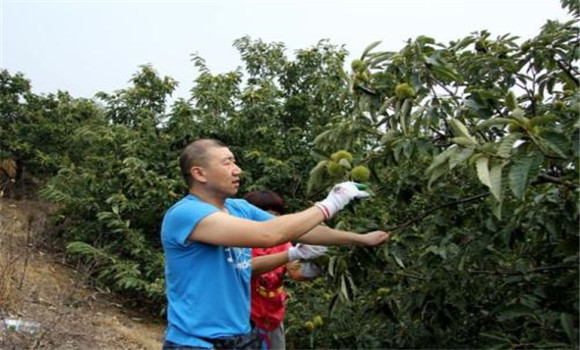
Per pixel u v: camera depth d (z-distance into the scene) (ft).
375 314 11.14
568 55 10.08
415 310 10.62
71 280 20.80
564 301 8.95
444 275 10.28
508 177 6.06
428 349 11.26
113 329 17.57
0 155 34.45
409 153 8.02
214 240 7.06
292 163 24.07
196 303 7.25
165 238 7.50
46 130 35.17
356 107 9.09
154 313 22.35
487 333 8.92
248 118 25.16
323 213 7.33
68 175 27.96
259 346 7.82
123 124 27.48
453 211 9.95
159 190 22.81
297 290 16.97
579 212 7.14
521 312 8.61
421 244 10.55
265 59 27.48
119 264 21.36
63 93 37.60
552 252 9.57
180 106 25.00
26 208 31.17
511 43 10.64
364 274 9.25
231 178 7.66
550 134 6.12
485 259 10.35
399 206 10.36
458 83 9.08
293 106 25.38
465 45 10.65
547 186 9.34
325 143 9.27
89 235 24.45
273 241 7.05
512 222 8.89
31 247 22.45
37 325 14.90
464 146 6.50
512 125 6.28
